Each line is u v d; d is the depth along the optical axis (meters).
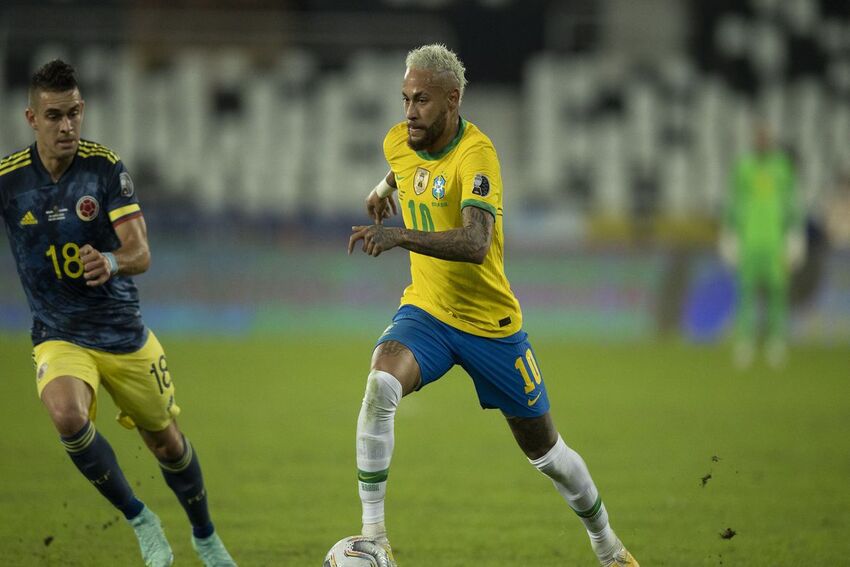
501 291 17.44
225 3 70.50
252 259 63.16
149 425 18.16
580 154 71.50
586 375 49.41
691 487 26.98
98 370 17.62
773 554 20.50
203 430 35.09
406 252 63.16
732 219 53.91
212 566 18.75
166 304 62.53
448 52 16.94
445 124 16.91
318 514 23.69
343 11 71.38
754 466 29.70
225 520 23.06
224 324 62.78
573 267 63.56
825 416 38.69
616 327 63.59
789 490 26.62
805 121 72.19
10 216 17.41
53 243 17.31
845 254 63.34
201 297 62.75
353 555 15.95
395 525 22.88
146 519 17.80
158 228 62.62
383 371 16.55
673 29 72.56
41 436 33.66
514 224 66.94
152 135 69.44
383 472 16.55
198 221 62.97
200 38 70.31
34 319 17.97
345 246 63.75
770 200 52.91
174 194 68.75
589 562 19.94
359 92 70.56
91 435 16.83
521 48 72.06
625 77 72.00
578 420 37.47
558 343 62.34
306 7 71.19
